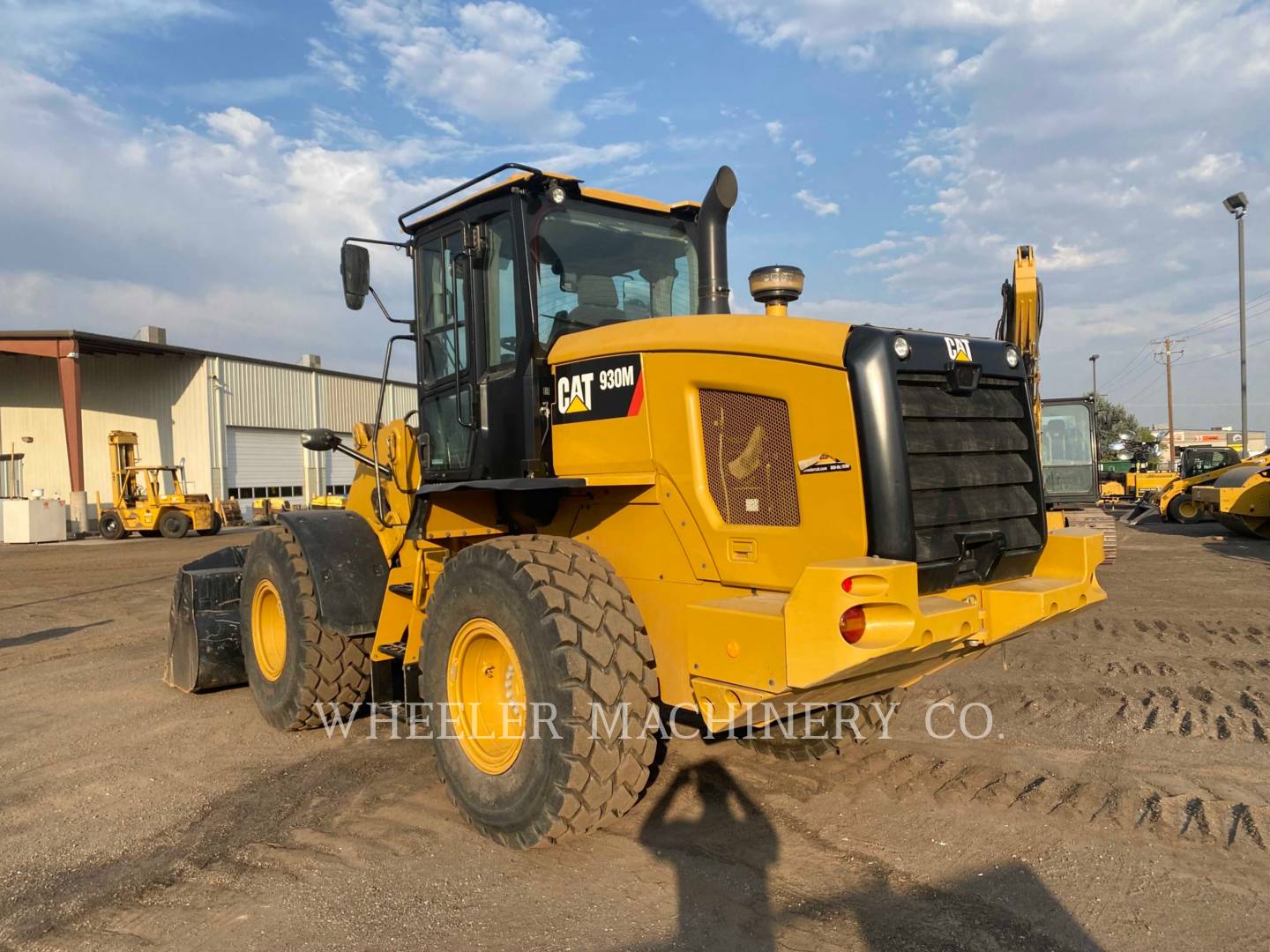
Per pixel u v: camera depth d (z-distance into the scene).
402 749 4.82
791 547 3.32
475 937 2.84
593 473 3.92
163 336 32.19
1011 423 3.73
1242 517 17.95
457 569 3.78
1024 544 3.66
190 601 6.10
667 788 4.07
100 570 16.00
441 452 4.74
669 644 3.69
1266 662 6.50
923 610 3.13
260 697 5.39
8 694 6.38
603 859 3.38
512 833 3.45
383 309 4.87
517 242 4.11
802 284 3.98
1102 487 35.12
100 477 33.34
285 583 5.10
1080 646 7.16
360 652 5.07
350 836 3.66
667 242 4.67
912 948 2.73
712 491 3.56
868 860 3.32
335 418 37.84
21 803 4.15
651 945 2.77
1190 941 2.75
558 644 3.31
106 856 3.54
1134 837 3.49
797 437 3.30
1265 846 3.40
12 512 24.67
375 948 2.80
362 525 5.11
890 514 3.10
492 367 4.32
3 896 3.23
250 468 33.47
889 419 3.12
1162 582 11.11
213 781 4.38
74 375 27.53
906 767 4.32
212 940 2.88
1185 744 4.64
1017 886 3.11
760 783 4.12
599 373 3.89
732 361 3.46
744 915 2.94
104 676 6.88
